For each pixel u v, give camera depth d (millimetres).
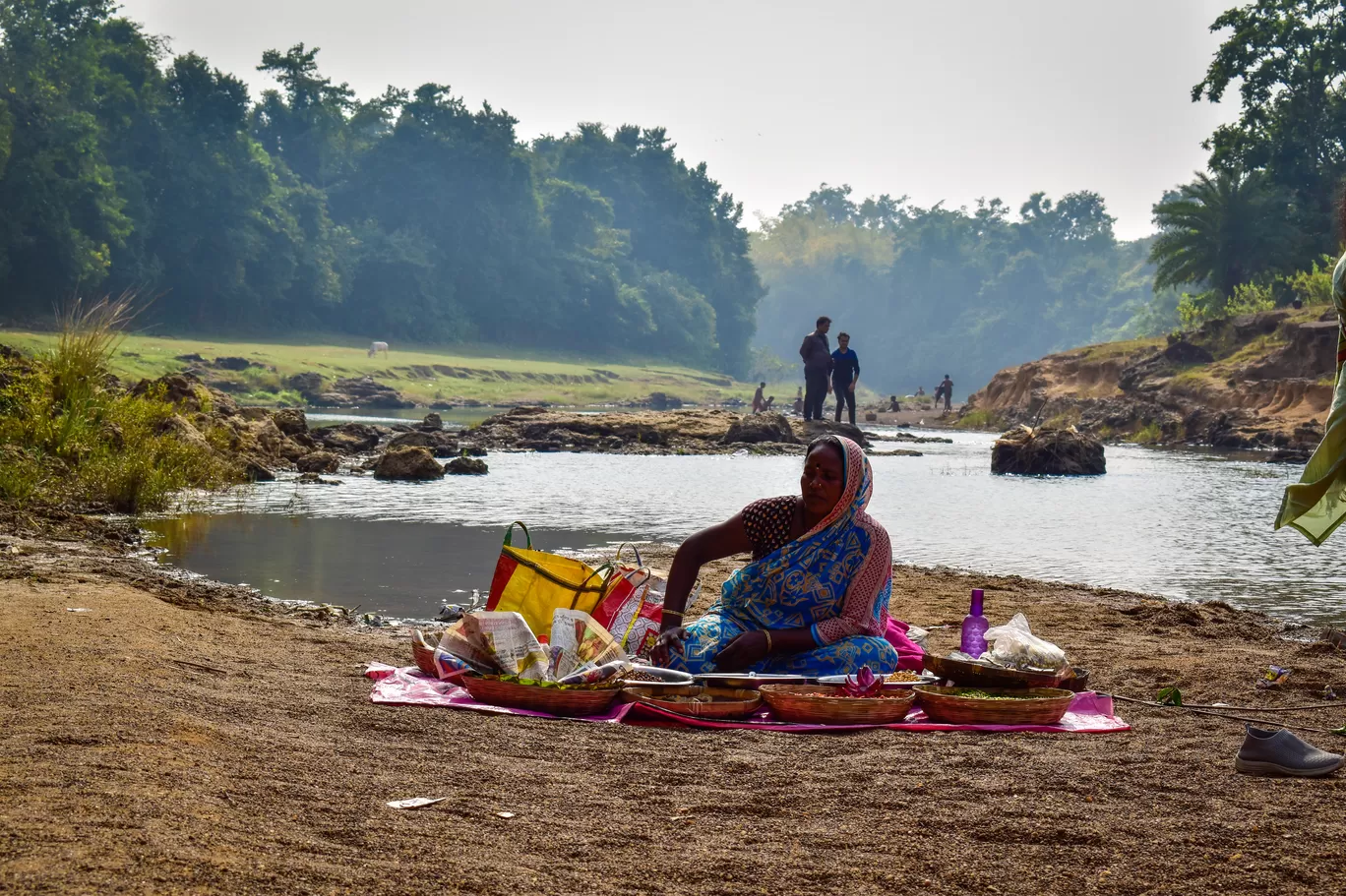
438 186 96062
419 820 3246
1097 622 7871
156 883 2496
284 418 23938
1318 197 63406
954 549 12219
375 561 10078
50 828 2727
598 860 3047
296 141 97500
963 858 3188
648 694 4957
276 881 2625
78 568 8039
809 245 178875
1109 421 47625
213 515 13062
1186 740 4652
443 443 25703
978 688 5148
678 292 120188
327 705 4684
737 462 24891
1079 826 3457
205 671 5094
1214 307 62781
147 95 74312
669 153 129875
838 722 4832
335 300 86750
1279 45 63031
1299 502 4809
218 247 77688
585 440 29500
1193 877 3080
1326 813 3635
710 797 3697
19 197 62906
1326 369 41500
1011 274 158375
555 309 104188
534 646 5133
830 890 2920
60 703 4031
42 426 14586
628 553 10789
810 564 5383
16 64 65750
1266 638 7418
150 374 50250
